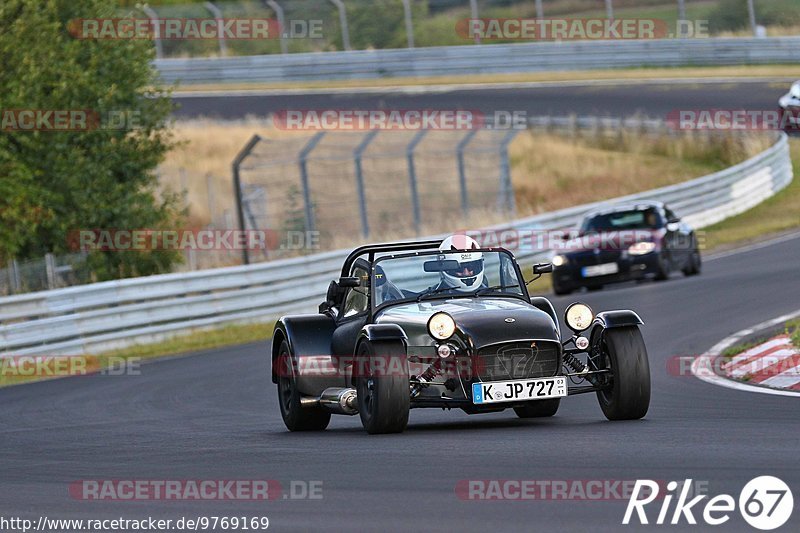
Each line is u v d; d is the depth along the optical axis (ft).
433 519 73.46
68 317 243.40
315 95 570.87
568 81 570.87
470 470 90.12
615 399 116.26
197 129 516.32
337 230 404.16
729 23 612.70
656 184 461.37
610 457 92.22
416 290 125.49
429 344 118.01
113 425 145.38
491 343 113.50
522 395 113.60
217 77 606.55
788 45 587.68
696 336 192.03
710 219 400.47
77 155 304.91
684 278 286.66
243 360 215.51
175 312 263.90
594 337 119.96
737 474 81.51
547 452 96.89
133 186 324.39
